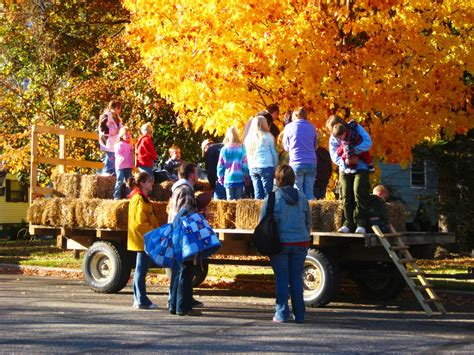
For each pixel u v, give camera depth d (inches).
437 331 447.8
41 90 1192.8
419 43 738.2
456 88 763.4
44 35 1192.8
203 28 712.4
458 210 1115.3
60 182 703.7
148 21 756.0
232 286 708.0
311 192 589.9
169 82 755.4
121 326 442.0
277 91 722.2
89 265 631.8
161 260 485.7
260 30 711.1
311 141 587.8
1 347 372.5
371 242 528.1
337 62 713.6
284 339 407.2
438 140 923.4
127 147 684.1
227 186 636.7
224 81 714.8
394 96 735.7
